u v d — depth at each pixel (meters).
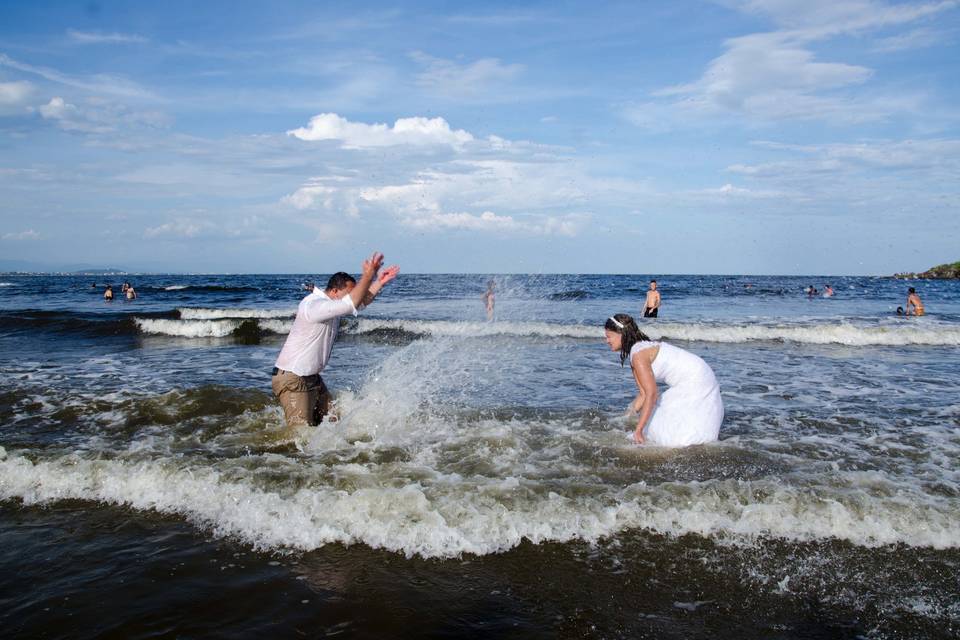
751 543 3.48
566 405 6.91
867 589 3.03
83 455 4.81
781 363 10.48
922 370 9.68
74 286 51.94
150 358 11.08
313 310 5.57
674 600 2.94
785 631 2.69
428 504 3.79
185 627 2.70
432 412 6.45
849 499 3.84
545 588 3.04
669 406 5.33
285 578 3.13
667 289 44.81
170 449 5.16
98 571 3.20
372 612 2.83
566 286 46.91
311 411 5.83
